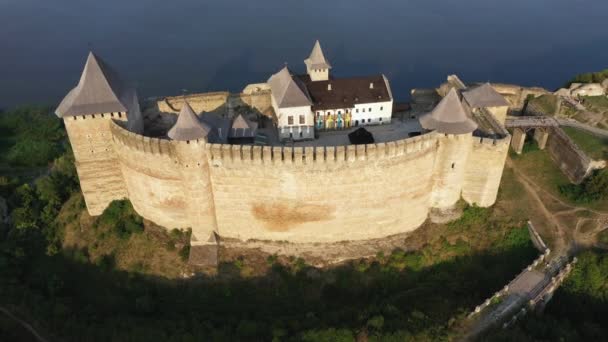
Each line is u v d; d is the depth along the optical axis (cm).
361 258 5197
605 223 5372
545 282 4788
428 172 5194
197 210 5006
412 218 5356
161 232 5384
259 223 5119
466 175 5469
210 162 4762
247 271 5059
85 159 5347
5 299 4931
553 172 6219
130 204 5647
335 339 4147
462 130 4994
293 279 5031
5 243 5591
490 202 5666
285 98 6041
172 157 4834
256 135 6038
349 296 4962
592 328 4438
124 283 5103
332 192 4888
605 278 4853
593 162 5728
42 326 4706
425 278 5112
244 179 4828
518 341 4128
